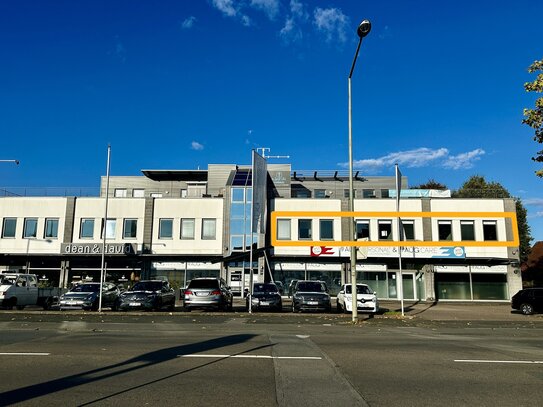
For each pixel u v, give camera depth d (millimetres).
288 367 8586
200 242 38406
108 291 26250
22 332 14188
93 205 39000
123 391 6734
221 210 38906
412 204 37906
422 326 18422
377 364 8992
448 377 7879
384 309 28156
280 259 37344
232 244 37656
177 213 38875
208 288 24047
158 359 9289
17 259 38531
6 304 24141
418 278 36906
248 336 13398
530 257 56719
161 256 38094
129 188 53969
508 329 17734
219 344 11539
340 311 25875
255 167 31109
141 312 22891
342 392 6797
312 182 54062
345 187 54031
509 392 6895
